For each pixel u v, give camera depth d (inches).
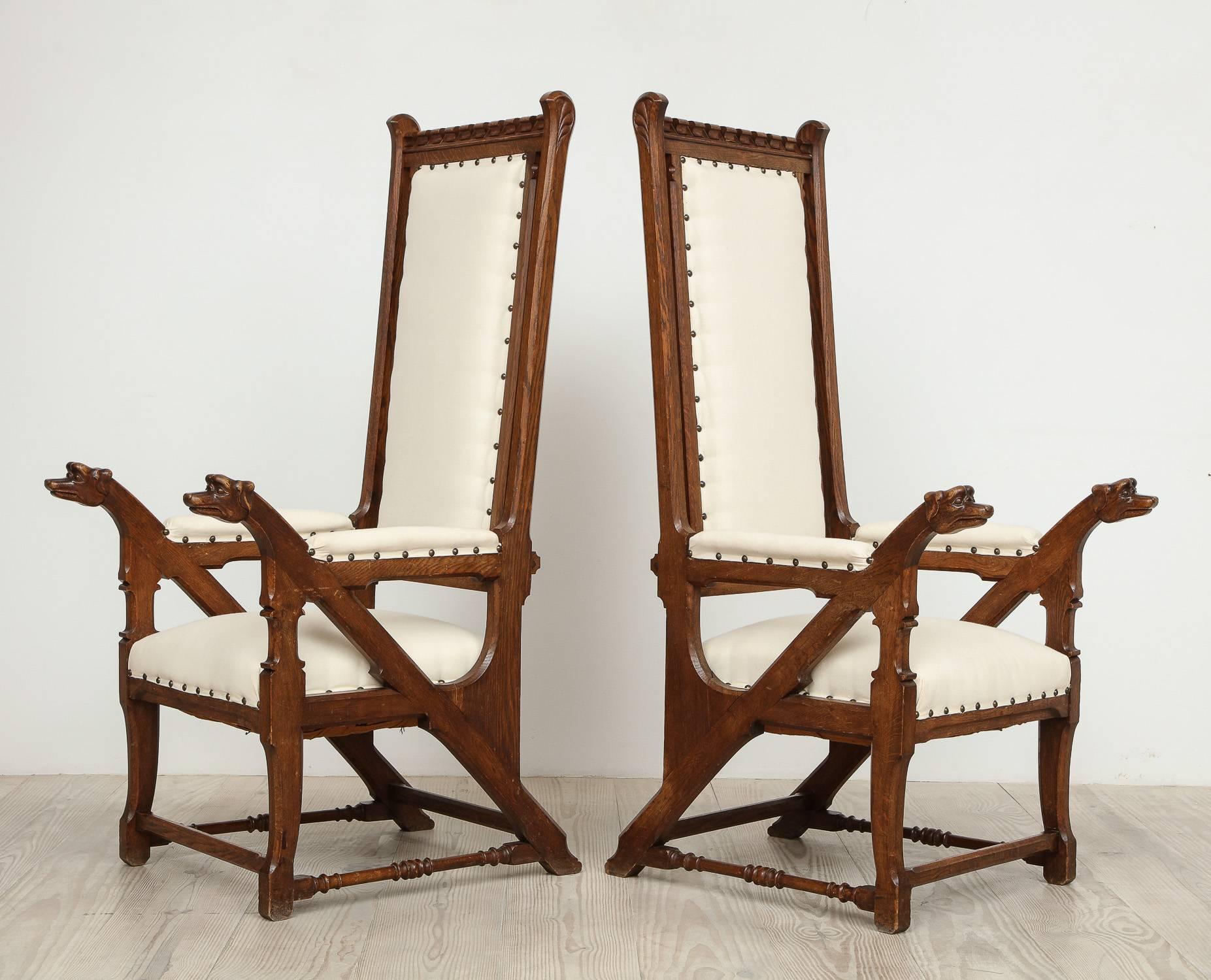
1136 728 125.6
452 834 104.5
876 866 81.6
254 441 123.2
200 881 91.0
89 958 76.5
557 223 92.8
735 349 94.0
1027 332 124.5
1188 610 125.0
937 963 77.1
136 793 93.7
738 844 102.3
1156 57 123.8
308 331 123.3
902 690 77.9
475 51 123.5
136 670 90.4
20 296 121.2
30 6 120.7
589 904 87.4
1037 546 92.6
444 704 86.9
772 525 94.4
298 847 100.3
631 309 124.3
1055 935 82.4
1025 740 125.9
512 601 90.4
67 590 123.0
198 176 122.3
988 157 124.3
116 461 122.2
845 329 125.0
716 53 124.1
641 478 124.6
